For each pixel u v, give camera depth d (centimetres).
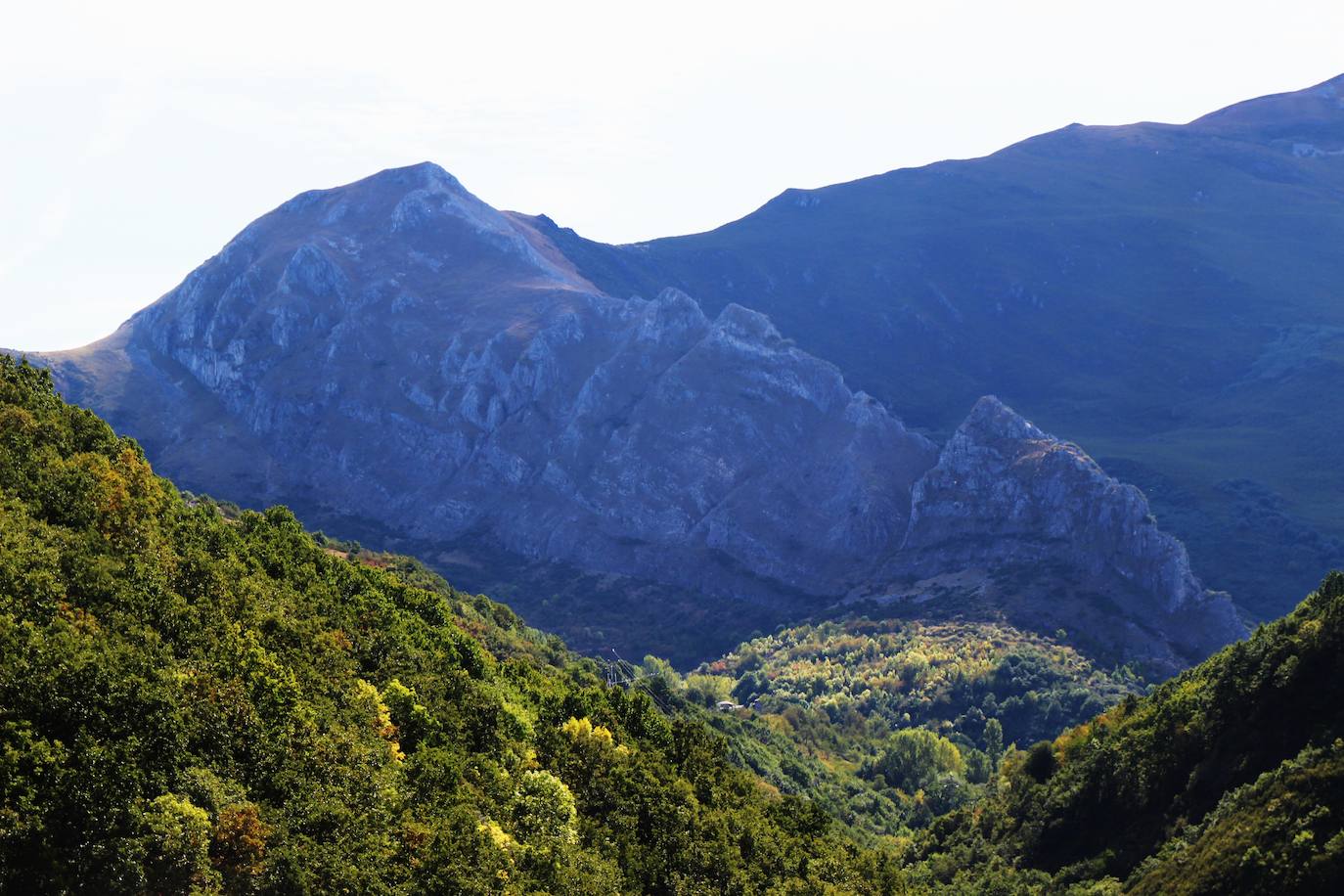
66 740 6544
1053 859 13362
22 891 5922
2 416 9819
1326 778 10194
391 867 7425
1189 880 10425
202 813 6438
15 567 7425
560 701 12569
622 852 9581
